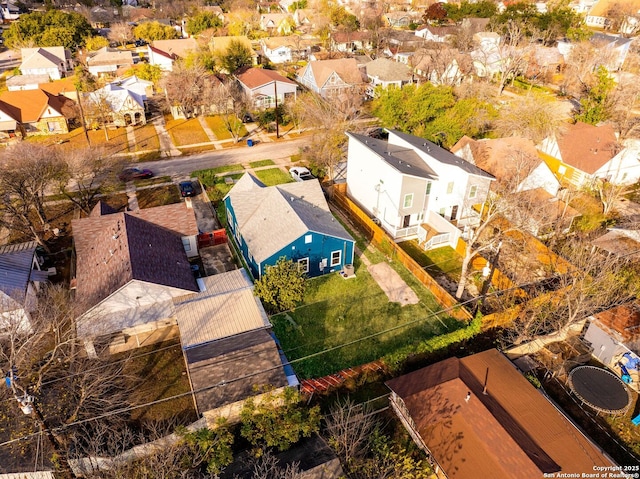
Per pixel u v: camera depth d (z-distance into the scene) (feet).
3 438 64.64
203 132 189.47
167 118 204.54
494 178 118.52
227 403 66.49
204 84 204.95
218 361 72.08
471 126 160.15
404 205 115.55
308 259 100.58
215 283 92.27
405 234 119.24
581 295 80.53
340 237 101.40
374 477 60.44
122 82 216.95
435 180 114.73
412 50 285.43
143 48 324.60
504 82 242.17
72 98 210.38
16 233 117.29
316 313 93.45
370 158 121.90
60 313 78.64
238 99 196.54
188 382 76.95
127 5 447.83
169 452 59.41
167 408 72.23
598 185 141.59
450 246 116.26
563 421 67.62
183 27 365.61
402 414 71.82
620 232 108.58
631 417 74.49
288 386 70.33
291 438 63.87
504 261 108.68
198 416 67.36
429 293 100.01
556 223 116.37
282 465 61.16
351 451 62.18
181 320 81.97
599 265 89.76
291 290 87.81
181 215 107.86
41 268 104.17
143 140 180.65
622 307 86.33
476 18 327.47
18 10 406.62
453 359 78.13
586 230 119.34
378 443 64.39
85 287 88.07
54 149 124.26
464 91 189.88
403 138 133.49
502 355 79.46
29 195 109.29
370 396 76.23
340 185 138.72
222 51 256.32
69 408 69.46
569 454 62.39
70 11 374.22
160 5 432.66
